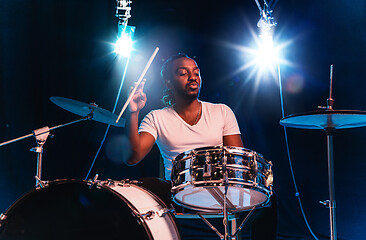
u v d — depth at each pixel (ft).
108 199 6.87
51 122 14.53
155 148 14.87
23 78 14.39
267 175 7.57
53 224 6.85
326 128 10.62
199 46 15.29
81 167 14.67
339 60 14.29
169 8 15.15
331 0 14.42
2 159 14.07
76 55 14.79
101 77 14.82
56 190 6.92
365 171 13.89
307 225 14.32
